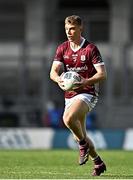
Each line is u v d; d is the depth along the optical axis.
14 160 32.31
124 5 69.69
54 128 57.34
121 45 62.81
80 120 21.91
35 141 48.41
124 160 33.16
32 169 26.48
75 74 21.70
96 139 48.16
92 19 70.50
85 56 22.16
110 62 59.34
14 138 48.47
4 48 67.56
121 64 61.81
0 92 63.12
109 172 24.86
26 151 42.81
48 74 60.56
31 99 60.31
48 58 61.50
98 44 67.69
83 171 25.48
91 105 22.30
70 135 48.34
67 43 22.53
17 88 62.75
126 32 69.62
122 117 59.66
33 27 70.62
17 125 59.75
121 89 60.84
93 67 22.30
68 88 21.64
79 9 70.94
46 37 70.56
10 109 60.44
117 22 69.75
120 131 48.25
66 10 71.06
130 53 62.25
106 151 43.00
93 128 57.81
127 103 60.19
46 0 70.88
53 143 48.50
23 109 60.19
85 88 22.12
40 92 60.12
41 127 59.06
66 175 22.55
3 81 63.03
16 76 62.69
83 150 22.03
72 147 48.25
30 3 70.75
